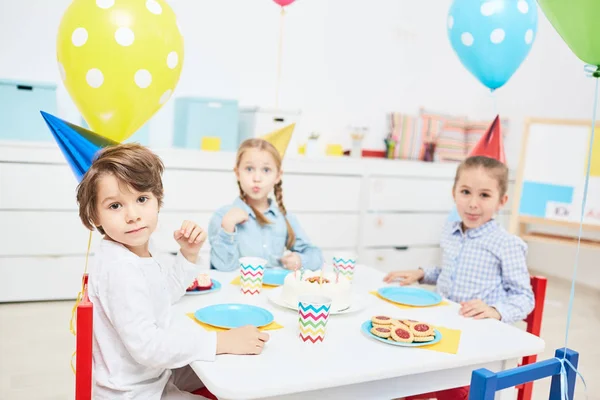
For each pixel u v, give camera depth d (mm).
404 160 4160
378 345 1148
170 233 3223
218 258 1798
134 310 1080
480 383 923
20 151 2904
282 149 2117
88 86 1562
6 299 2992
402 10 4297
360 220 3789
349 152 4230
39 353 2359
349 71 4191
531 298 1597
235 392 915
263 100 3936
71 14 1565
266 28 3879
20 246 2979
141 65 1556
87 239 3092
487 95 4711
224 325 1211
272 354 1075
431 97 4512
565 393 1055
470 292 1775
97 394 1141
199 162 3227
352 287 1622
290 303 1369
